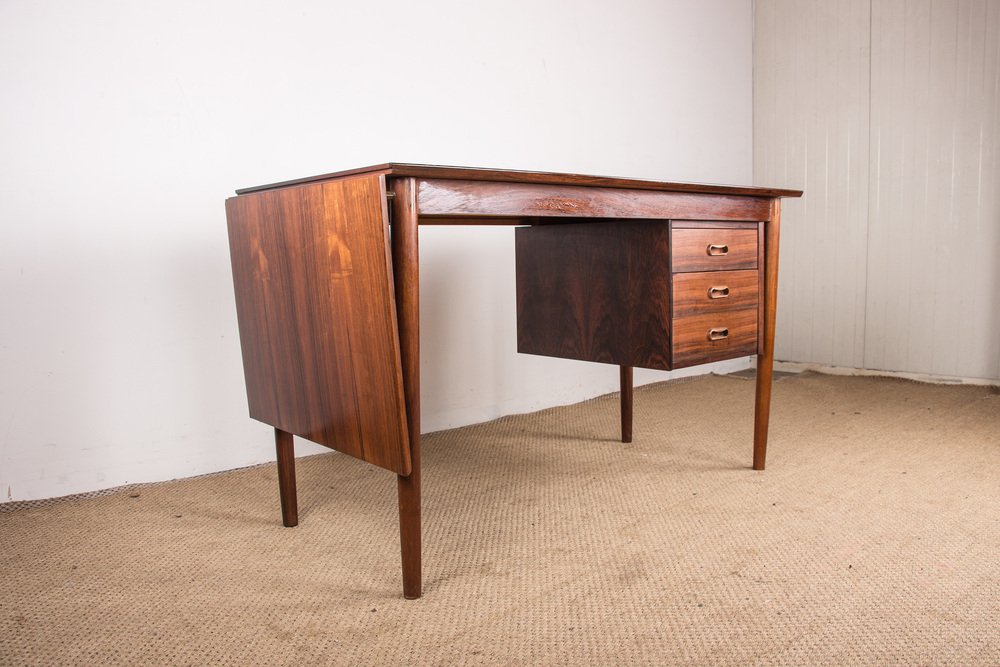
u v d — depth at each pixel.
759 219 2.11
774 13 3.86
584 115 3.22
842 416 2.87
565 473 2.26
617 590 1.48
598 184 1.66
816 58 3.72
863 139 3.59
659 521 1.84
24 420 2.02
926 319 3.46
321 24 2.42
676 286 1.94
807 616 1.35
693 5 3.63
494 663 1.22
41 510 2.00
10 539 1.80
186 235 2.23
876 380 3.55
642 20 3.41
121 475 2.17
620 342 2.10
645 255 1.98
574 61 3.16
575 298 2.22
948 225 3.36
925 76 3.36
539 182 1.55
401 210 1.34
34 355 2.02
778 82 3.88
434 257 2.75
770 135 3.95
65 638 1.33
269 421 1.78
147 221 2.16
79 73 2.01
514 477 2.23
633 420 2.91
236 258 1.78
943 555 1.60
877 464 2.25
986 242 3.26
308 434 1.63
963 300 3.34
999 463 2.23
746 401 3.18
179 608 1.44
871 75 3.53
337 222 1.41
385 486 2.18
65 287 2.04
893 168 3.50
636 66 3.41
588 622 1.35
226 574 1.59
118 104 2.08
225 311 2.31
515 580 1.53
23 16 1.92
